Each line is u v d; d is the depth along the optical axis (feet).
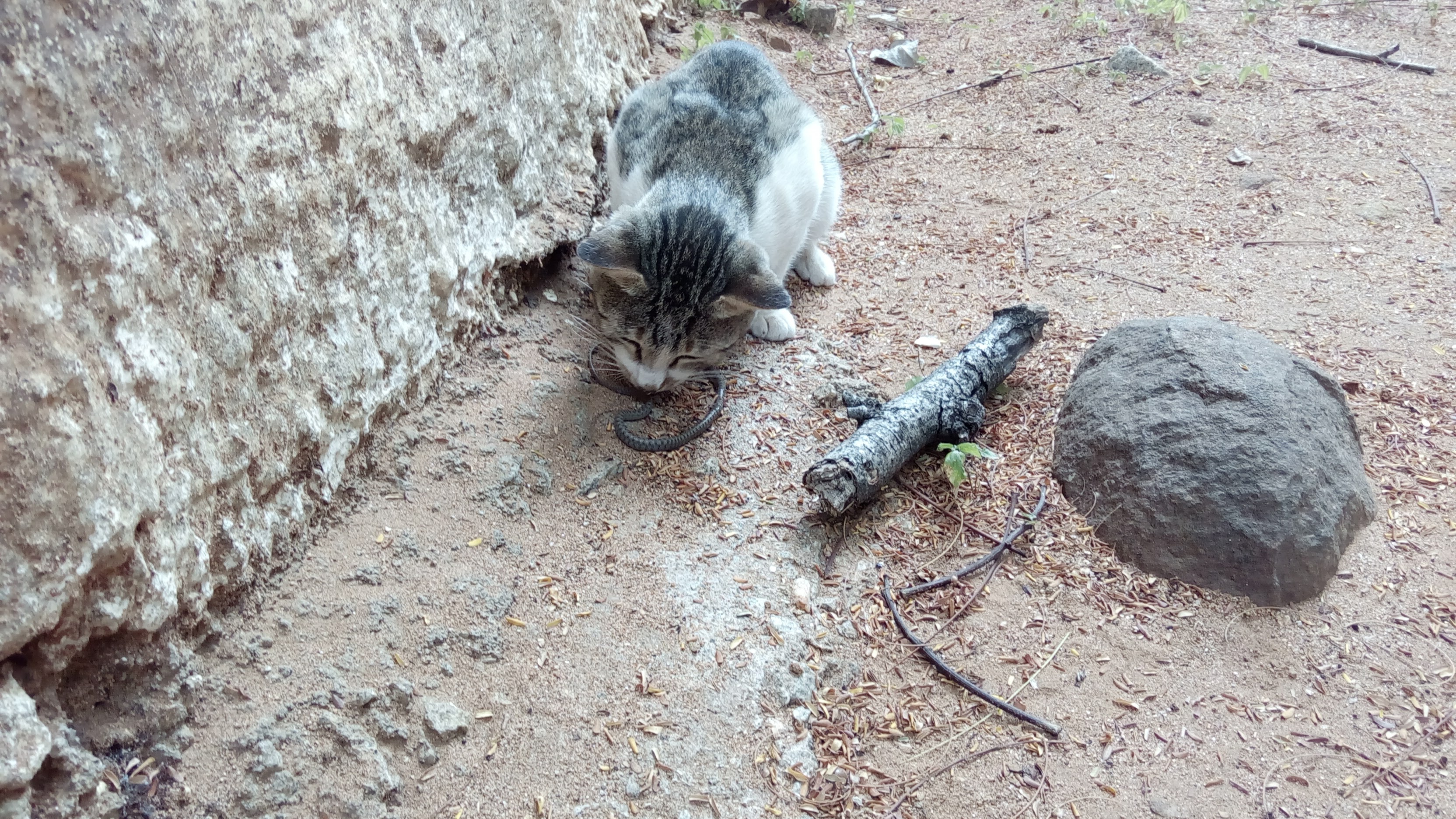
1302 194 2.50
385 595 1.26
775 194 1.88
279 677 1.14
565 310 1.85
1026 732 1.29
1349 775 1.24
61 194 0.94
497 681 1.24
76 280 0.94
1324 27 3.66
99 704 1.01
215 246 1.11
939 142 2.89
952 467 1.58
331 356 1.30
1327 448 1.54
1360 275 2.15
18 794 0.87
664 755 1.20
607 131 2.18
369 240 1.38
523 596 1.34
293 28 1.25
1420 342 1.93
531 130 1.85
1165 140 2.84
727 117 1.93
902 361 1.91
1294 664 1.38
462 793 1.13
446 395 1.55
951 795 1.22
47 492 0.89
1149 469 1.53
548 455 1.55
